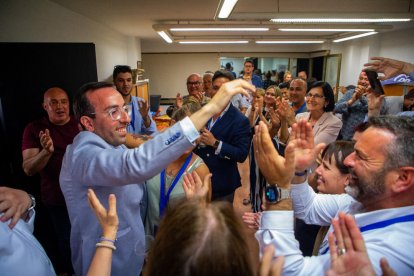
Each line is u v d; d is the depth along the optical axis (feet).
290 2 13.97
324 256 2.48
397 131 2.33
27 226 2.42
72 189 3.22
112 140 3.28
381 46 25.36
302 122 2.79
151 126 8.55
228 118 6.28
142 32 23.54
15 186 7.27
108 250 2.24
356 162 2.55
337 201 3.43
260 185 4.44
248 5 14.57
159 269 1.37
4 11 8.72
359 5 14.70
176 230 1.41
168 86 34.06
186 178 3.19
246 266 1.36
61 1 11.55
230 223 1.44
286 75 22.03
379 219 2.41
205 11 15.19
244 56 33.96
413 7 14.98
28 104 7.26
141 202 4.41
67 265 6.78
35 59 7.20
